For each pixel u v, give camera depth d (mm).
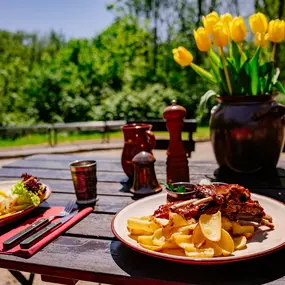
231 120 1591
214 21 1521
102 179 1728
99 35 14648
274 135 1585
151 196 1286
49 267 902
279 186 1523
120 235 976
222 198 1017
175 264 875
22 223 1192
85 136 9633
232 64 1655
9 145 8578
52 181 1748
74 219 1188
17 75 13461
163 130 2658
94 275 867
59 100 11672
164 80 13836
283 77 9188
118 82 13109
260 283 780
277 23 1521
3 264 943
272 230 1003
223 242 881
